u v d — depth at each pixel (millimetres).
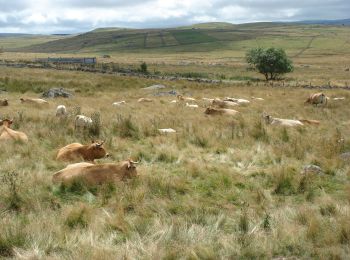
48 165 11031
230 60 136125
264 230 7355
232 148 13719
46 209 8016
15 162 11062
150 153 12875
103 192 9008
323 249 6449
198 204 8578
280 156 12680
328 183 10438
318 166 11750
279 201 9125
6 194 8508
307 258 6289
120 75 51781
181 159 12266
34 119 18078
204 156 12773
